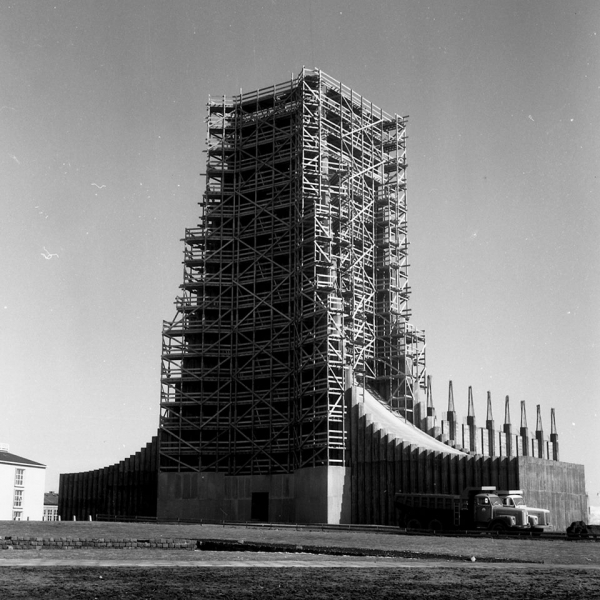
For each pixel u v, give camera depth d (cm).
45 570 2136
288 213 11531
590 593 1842
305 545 4188
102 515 11650
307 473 9912
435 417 11381
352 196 11581
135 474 11750
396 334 11556
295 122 11600
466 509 6688
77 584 1861
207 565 2338
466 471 8925
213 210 11800
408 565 2516
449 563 2725
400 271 12156
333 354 10212
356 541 4853
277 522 9812
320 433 9894
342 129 11788
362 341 11269
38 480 12950
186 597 1700
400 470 9388
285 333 11006
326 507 9581
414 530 6850
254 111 12281
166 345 11412
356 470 9775
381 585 1925
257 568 2261
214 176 12031
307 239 10825
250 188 11775
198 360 11319
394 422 10512
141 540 3803
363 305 11419
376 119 12581
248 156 12006
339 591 1814
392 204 12231
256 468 10681
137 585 1858
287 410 10694
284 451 10450
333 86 11838
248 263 11612
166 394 11281
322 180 11262
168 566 2289
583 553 3803
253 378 10925
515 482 8619
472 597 1756
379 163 12212
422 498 7038
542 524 6669
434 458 9156
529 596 1780
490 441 12119
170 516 10862
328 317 10244
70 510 12456
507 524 6400
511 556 3509
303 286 10806
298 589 1831
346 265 11231
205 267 11538
